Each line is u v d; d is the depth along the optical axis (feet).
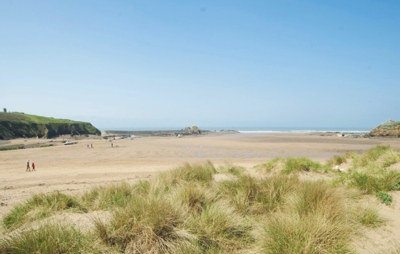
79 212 19.11
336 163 42.75
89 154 104.22
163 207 14.34
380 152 36.01
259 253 12.03
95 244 12.49
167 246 12.52
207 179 29.25
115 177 45.85
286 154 94.07
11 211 19.61
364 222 14.76
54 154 105.70
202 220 14.65
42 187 37.14
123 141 192.44
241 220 15.31
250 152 101.40
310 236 11.74
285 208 17.15
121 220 13.70
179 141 179.63
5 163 79.10
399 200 17.67
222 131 407.03
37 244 11.62
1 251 11.29
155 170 55.88
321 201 15.49
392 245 12.34
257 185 20.80
